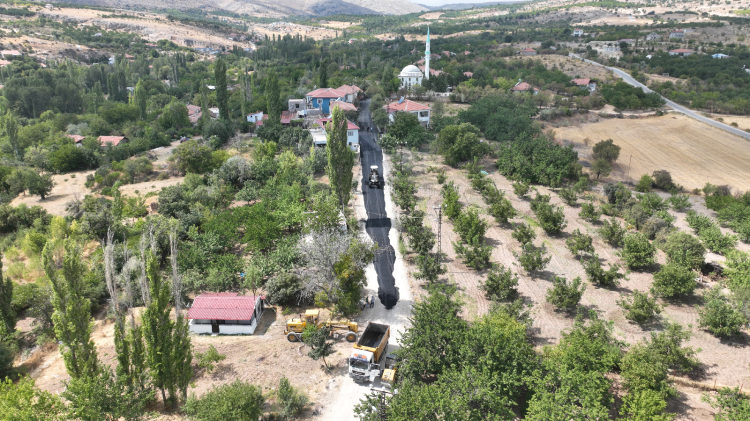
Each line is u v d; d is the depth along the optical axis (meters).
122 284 50.66
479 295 52.88
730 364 41.28
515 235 63.72
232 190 83.25
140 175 94.44
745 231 66.75
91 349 33.19
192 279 51.72
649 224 68.00
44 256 31.22
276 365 41.25
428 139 114.12
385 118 121.75
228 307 46.38
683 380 39.22
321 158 92.94
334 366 41.16
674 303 51.19
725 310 44.56
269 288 50.34
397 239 67.00
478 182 83.50
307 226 58.44
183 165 93.88
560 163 91.06
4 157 105.62
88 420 28.59
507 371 34.53
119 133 131.75
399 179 81.31
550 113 146.25
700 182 101.81
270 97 115.00
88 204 71.75
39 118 151.25
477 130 116.69
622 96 167.50
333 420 35.16
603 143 110.88
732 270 53.06
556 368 34.00
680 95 173.50
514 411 35.34
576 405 31.30
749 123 148.88
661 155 120.50
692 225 71.31
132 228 66.50
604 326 42.31
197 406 32.28
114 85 183.88
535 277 56.78
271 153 95.81
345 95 142.12
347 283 49.41
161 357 32.62
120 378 30.64
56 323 31.59
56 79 177.88
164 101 174.75
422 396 29.81
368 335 42.62
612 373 39.69
